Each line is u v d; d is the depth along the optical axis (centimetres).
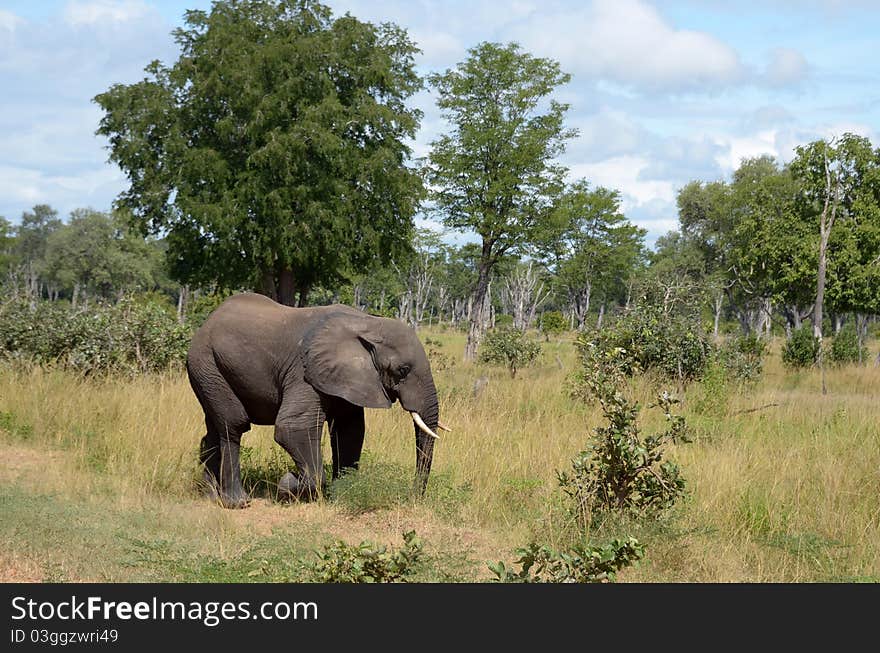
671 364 1642
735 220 5472
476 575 657
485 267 3219
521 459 996
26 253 10856
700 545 748
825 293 3475
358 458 923
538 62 3089
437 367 2062
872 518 830
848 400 1814
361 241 3192
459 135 3128
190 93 3102
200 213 2934
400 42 3419
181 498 888
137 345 1563
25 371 1405
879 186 3419
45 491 826
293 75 3045
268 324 885
